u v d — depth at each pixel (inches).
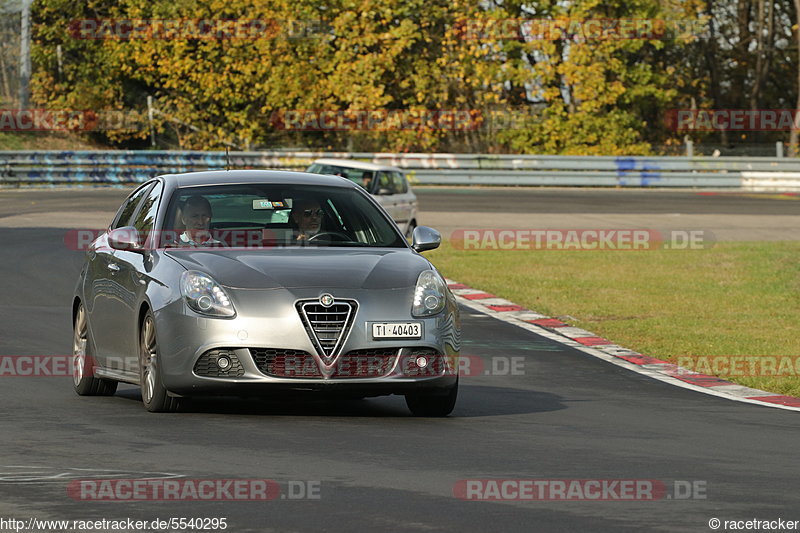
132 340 1230.3
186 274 1155.9
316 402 1322.6
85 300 1370.6
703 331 2151.8
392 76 6579.7
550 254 3447.3
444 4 6653.5
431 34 6697.8
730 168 6309.1
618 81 6781.5
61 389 1401.3
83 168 5364.2
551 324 2214.6
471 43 6456.7
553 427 1182.9
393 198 3472.0
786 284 2849.4
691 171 6259.8
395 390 1141.1
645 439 1124.5
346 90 6294.3
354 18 6309.1
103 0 6658.5
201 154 5629.9
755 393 1562.5
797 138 7450.8
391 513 765.3
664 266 3193.9
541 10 6766.7
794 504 826.2
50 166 5305.1
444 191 5639.8
